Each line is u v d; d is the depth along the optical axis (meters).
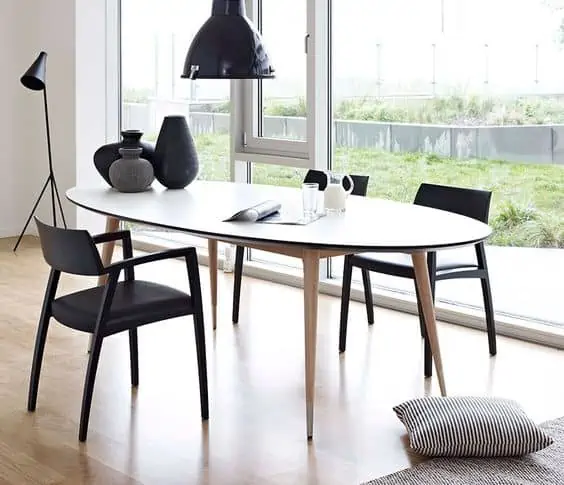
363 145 5.81
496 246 5.18
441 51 5.32
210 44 4.67
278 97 6.29
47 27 7.58
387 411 3.96
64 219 7.40
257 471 3.38
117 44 7.61
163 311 3.75
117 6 7.59
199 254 6.99
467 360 4.63
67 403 4.03
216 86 6.86
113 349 4.79
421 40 5.41
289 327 5.21
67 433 3.71
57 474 3.33
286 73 6.21
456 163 5.31
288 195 4.72
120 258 7.14
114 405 4.01
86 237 3.52
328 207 4.21
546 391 4.19
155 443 3.62
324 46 5.89
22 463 3.42
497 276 5.20
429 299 4.03
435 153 5.41
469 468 3.38
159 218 4.01
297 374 4.42
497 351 4.78
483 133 5.16
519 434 3.46
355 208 4.34
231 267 6.57
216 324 5.23
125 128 7.69
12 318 5.37
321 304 5.71
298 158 6.04
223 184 5.12
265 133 6.42
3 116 7.80
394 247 3.45
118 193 4.75
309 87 5.90
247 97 6.45
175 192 4.80
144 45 7.45
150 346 4.84
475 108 5.18
